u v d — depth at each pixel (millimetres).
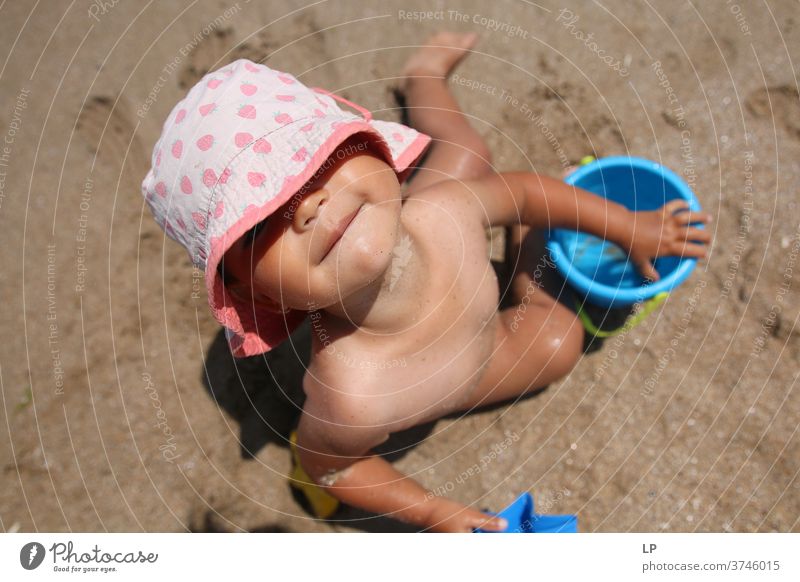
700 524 1433
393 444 1538
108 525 1490
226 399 1558
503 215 1404
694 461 1471
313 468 1393
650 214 1469
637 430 1502
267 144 959
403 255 1158
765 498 1434
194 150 999
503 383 1475
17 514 1493
